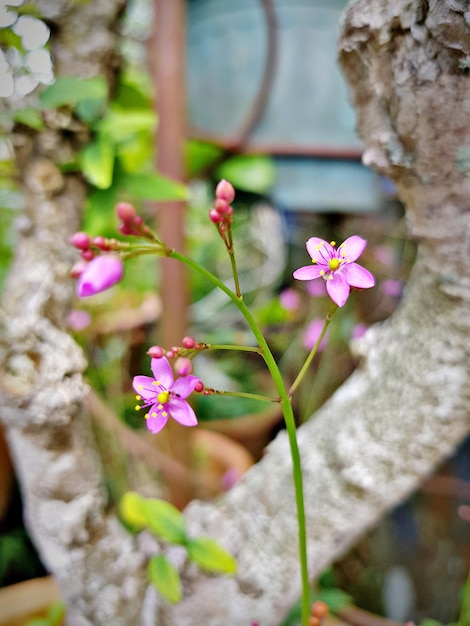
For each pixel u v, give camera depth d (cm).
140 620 14
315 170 22
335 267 9
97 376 26
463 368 11
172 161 18
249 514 14
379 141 10
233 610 14
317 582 23
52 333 13
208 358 34
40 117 14
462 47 8
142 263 32
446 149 9
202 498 23
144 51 26
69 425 14
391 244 29
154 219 24
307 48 20
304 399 30
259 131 21
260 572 14
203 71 21
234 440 29
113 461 23
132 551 15
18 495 26
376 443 13
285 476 14
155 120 18
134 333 30
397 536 25
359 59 10
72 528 14
